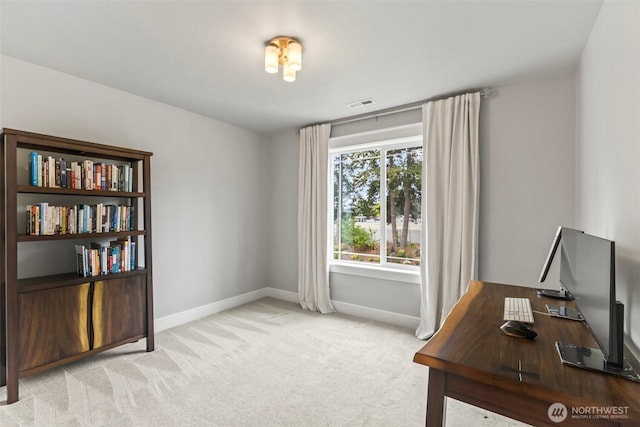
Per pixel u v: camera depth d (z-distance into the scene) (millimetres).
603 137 1550
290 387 1988
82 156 2438
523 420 854
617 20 1327
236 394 1908
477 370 890
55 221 2068
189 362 2311
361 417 1704
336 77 2412
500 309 1428
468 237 2621
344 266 3479
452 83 2514
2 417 1670
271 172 4160
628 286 1211
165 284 3016
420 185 3125
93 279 2211
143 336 2484
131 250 2469
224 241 3602
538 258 2422
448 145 2717
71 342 2096
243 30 1796
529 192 2449
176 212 3111
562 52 2014
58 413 1707
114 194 2355
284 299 4016
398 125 3113
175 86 2607
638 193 1112
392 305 3176
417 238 3150
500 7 1571
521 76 2371
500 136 2566
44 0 1517
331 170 3701
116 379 2062
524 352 1001
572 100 2281
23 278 2148
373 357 2406
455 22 1703
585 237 1163
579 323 1263
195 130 3281
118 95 2674
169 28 1778
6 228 1822
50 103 2295
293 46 1860
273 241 4148
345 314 3441
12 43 1939
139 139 2814
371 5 1563
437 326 2779
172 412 1731
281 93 2742
